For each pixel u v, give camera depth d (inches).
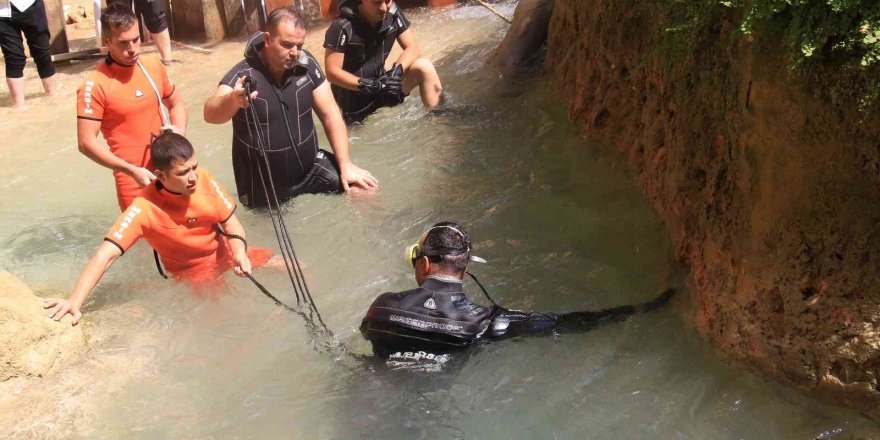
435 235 165.0
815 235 145.9
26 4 357.7
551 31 317.7
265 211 249.0
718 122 171.6
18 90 365.4
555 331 168.4
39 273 222.4
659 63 207.8
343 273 210.5
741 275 159.8
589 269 198.4
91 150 217.2
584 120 265.7
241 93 226.7
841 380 144.9
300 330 187.2
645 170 221.6
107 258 195.2
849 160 139.4
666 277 188.2
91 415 165.6
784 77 143.9
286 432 156.9
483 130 287.4
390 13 306.2
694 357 164.4
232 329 190.5
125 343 187.8
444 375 162.2
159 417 164.1
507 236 218.1
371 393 161.9
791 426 147.3
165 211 202.8
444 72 353.1
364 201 247.0
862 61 129.3
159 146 196.2
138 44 221.8
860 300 141.3
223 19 454.0
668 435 149.3
